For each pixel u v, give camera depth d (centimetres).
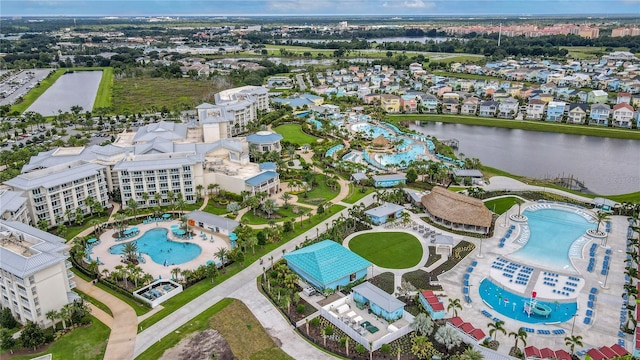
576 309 13500
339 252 15525
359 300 13850
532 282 14925
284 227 18250
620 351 11350
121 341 12181
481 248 17100
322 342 12169
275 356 11681
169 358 11556
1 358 11556
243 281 15012
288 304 13300
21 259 12375
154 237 18138
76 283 14925
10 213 16712
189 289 14575
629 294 13850
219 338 12281
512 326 12769
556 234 18162
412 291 14262
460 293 14325
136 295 13950
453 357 11000
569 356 11212
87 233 18350
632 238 17612
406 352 11819
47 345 12069
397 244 17425
